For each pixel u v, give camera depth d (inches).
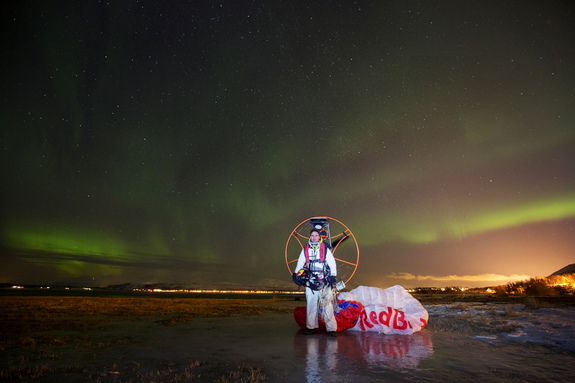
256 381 136.2
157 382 138.1
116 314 382.9
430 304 502.6
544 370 151.1
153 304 537.3
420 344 209.2
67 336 238.7
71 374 148.9
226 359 174.6
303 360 171.2
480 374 145.9
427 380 138.1
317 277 248.2
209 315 382.9
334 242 267.6
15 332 256.7
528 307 381.4
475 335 236.5
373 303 262.2
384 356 178.7
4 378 142.6
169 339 230.2
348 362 166.7
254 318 354.9
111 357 179.2
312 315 249.4
